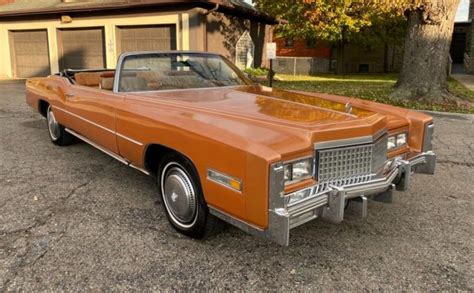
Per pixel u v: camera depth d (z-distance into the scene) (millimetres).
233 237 3068
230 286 2467
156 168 3461
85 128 4430
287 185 2471
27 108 9125
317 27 18625
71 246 2908
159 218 3389
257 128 2650
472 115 8180
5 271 2586
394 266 2699
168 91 3857
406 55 9977
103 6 13883
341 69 22391
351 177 2754
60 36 16062
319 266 2697
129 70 3969
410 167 3156
